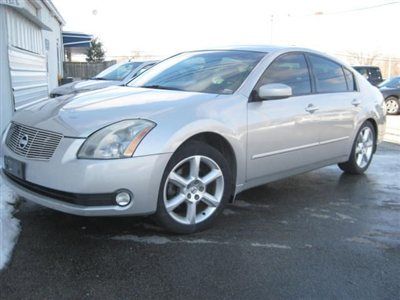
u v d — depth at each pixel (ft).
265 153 15.05
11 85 24.90
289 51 16.90
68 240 12.36
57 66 76.89
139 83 16.76
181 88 15.34
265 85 14.60
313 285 10.63
